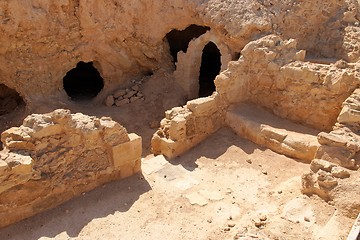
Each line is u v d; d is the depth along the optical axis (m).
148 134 13.62
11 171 7.43
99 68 15.75
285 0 13.44
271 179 9.58
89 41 14.82
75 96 16.42
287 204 8.30
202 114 10.95
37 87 14.76
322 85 10.59
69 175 8.45
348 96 10.36
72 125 8.23
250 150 10.70
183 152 10.66
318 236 7.32
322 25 13.84
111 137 8.82
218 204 8.65
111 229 7.86
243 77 11.71
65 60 14.88
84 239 7.57
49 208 8.27
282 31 13.21
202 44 13.90
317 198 8.23
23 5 13.36
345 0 14.09
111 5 14.29
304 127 11.04
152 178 9.49
